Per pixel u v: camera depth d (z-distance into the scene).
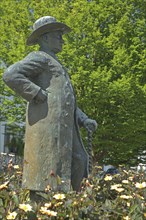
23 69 5.00
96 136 17.95
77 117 5.35
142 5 19.67
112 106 17.95
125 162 20.05
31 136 5.05
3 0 19.66
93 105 17.69
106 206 4.22
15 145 27.22
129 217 4.06
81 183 4.97
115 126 18.19
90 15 18.09
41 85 5.11
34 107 5.07
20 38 18.48
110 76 17.06
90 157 5.42
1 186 4.15
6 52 18.53
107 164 19.47
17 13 19.08
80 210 4.00
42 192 4.88
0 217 3.83
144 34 19.44
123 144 18.52
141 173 6.27
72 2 18.77
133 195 4.40
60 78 5.13
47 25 5.22
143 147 19.83
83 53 17.70
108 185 5.22
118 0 19.09
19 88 4.98
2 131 28.16
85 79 16.88
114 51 17.80
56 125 5.01
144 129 18.19
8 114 19.08
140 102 17.88
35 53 5.15
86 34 17.86
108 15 18.83
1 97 19.20
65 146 5.03
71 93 5.18
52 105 5.02
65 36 17.59
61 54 17.11
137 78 17.75
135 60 18.80
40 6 18.62
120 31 18.42
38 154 4.97
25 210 3.86
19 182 5.57
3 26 18.94
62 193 4.29
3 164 8.01
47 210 3.86
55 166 4.94
